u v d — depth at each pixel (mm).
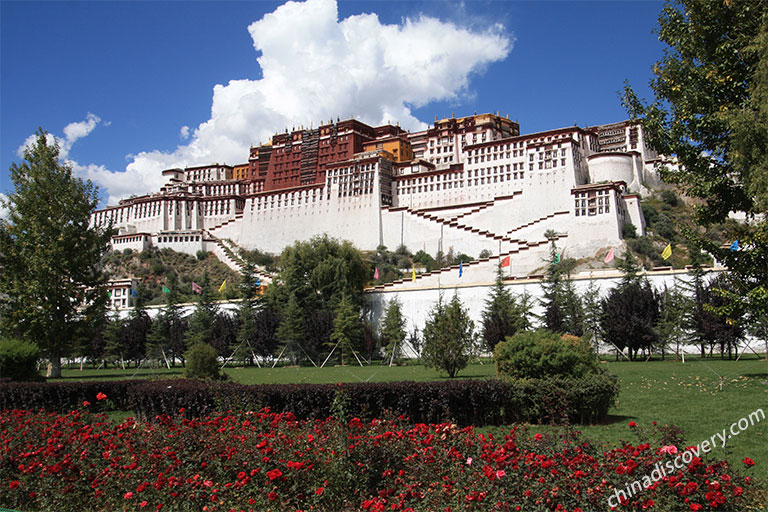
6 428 17188
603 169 129750
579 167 127312
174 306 71875
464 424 19359
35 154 42656
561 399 18891
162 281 146250
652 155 142500
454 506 10922
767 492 10859
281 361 65312
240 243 162250
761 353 47781
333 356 62906
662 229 112312
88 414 18719
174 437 14227
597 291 54875
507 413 19719
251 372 52188
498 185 133750
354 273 75938
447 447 13266
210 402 20781
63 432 16531
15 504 13258
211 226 175625
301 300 69938
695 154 20328
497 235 122438
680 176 20703
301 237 150875
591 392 18844
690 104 20094
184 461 13094
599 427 18406
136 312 72875
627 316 48250
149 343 67750
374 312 71938
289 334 62375
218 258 157375
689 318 46906
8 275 41719
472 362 50406
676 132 20516
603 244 105500
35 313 40688
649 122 21203
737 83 19453
